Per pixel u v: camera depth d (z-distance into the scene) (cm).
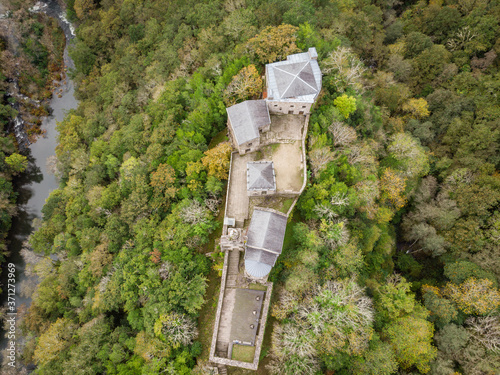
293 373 5628
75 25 14900
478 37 10031
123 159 9119
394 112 9906
